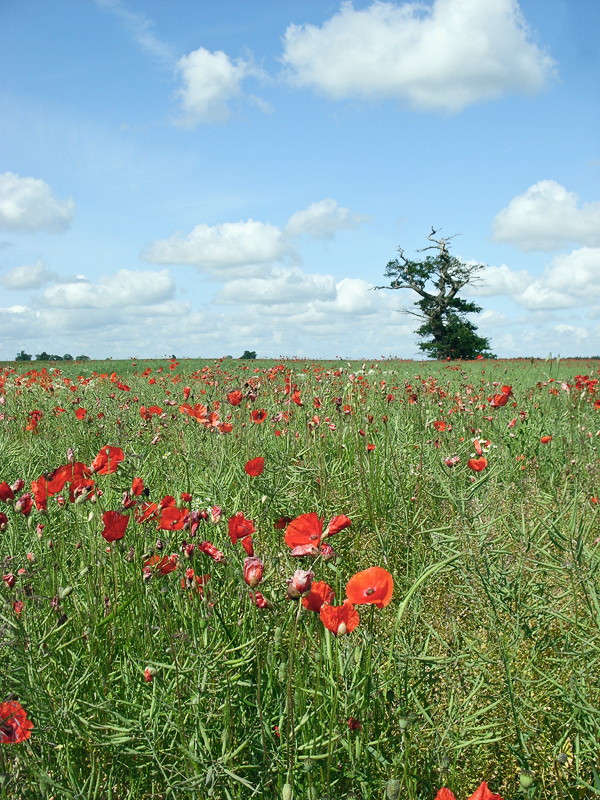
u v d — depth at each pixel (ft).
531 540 8.13
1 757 4.37
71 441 15.28
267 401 20.16
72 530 8.68
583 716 5.66
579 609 7.48
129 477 11.23
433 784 5.25
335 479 12.61
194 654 5.83
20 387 28.84
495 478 12.66
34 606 6.46
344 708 5.25
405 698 5.63
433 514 11.05
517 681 6.38
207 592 6.35
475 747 5.82
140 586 6.84
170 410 18.45
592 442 15.29
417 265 179.22
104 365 82.94
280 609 7.07
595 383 22.30
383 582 4.38
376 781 5.03
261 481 10.71
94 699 5.71
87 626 6.11
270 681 5.78
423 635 7.39
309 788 4.41
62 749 5.21
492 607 6.79
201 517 7.20
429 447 14.28
